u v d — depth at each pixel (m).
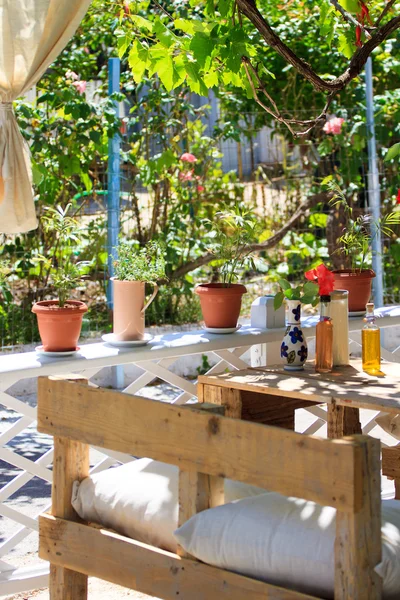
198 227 7.33
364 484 2.19
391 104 7.49
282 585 2.38
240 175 7.98
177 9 6.71
